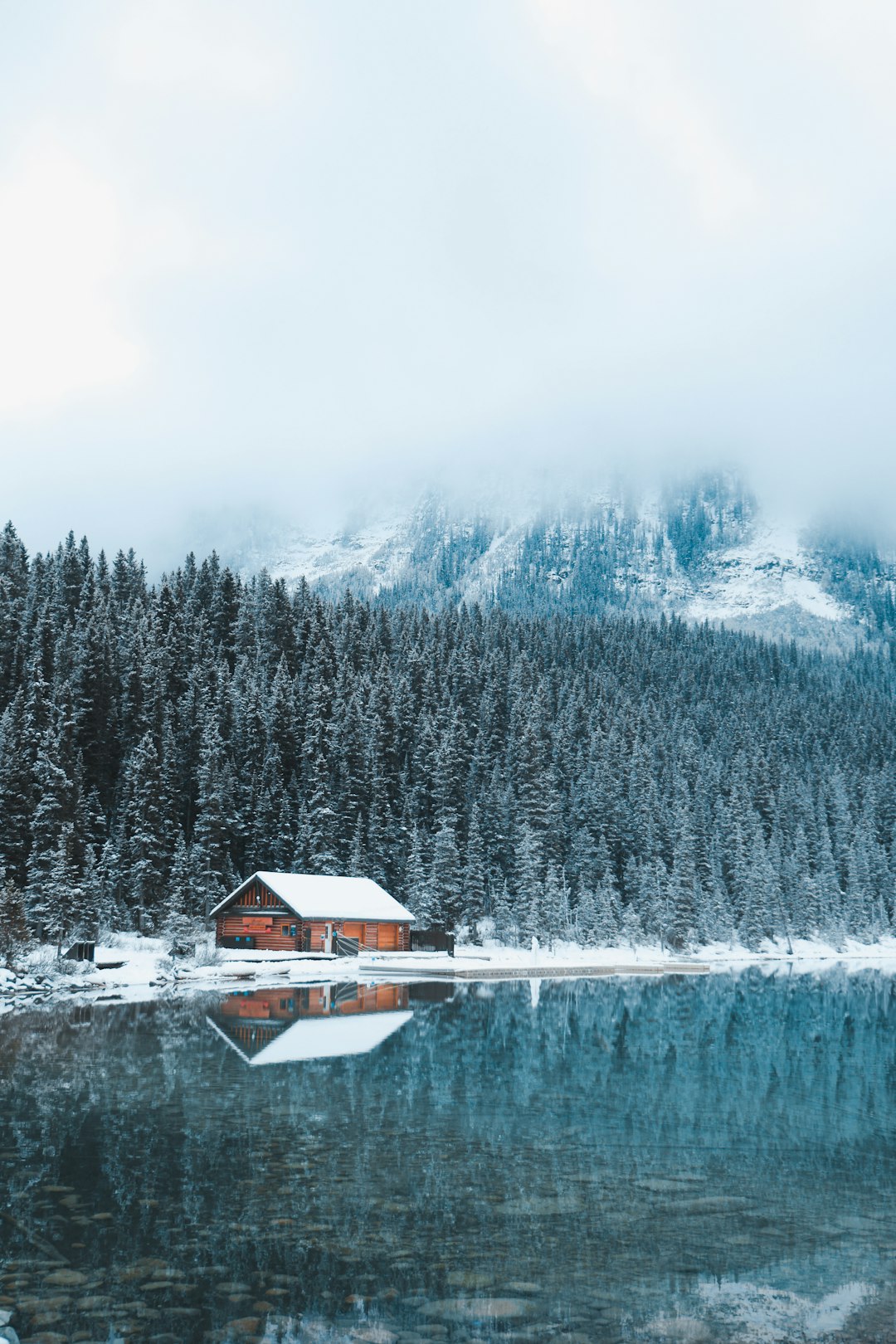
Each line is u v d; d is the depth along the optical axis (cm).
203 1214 1488
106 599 12925
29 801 6944
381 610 18375
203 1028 3619
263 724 10344
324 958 7038
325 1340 1080
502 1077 2775
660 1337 1109
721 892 11775
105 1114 2155
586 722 15812
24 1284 1215
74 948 5591
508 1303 1195
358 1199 1580
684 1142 2031
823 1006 5331
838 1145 2017
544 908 9519
